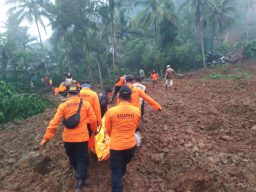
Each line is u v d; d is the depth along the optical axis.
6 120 9.59
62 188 4.44
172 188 4.30
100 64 40.03
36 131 7.36
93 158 5.11
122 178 4.20
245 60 38.12
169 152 5.26
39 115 9.88
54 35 36.47
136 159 5.12
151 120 7.55
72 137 4.14
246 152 5.23
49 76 31.44
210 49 45.16
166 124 7.16
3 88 10.91
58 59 42.81
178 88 16.52
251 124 6.73
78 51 40.50
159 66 36.06
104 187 4.35
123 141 3.87
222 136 6.05
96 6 30.44
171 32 37.38
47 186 4.56
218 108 8.45
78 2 29.52
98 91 23.41
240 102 8.82
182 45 38.59
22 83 26.12
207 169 4.47
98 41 40.28
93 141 4.96
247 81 16.36
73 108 4.17
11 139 7.09
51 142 6.16
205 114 7.89
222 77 22.34
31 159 5.21
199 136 6.13
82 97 4.78
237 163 4.76
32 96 11.44
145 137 6.14
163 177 4.61
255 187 4.07
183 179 4.36
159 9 34.78
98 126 5.09
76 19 29.86
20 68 29.53
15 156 5.86
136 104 5.21
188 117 7.78
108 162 4.99
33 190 4.50
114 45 33.16
